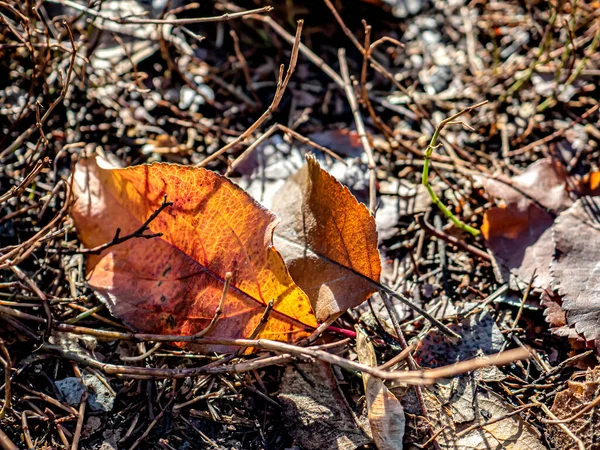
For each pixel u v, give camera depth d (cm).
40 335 18
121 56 26
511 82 26
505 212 21
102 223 18
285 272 17
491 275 20
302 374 17
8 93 23
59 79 23
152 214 17
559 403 17
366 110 25
